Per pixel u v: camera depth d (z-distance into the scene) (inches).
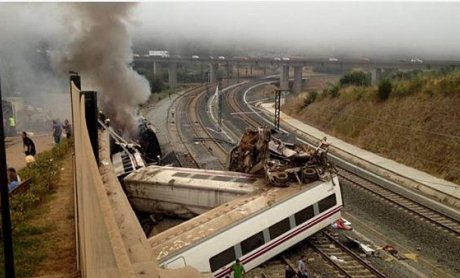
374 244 804.0
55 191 674.8
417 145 1450.5
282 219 698.8
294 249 775.7
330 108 2202.3
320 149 816.3
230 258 625.3
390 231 864.9
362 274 687.7
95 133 679.1
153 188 862.5
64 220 534.9
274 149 944.9
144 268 269.4
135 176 892.0
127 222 453.1
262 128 927.7
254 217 668.7
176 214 855.1
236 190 794.2
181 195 840.3
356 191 1129.4
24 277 375.9
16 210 552.7
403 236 840.3
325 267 712.4
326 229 866.8
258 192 756.6
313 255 757.9
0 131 260.7
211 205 813.9
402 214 959.6
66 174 783.1
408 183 1229.7
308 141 1920.5
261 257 669.9
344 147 1729.8
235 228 642.2
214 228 633.0
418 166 1376.7
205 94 3577.8
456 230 862.5
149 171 916.0
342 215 955.3
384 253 765.3
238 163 936.9
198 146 1684.3
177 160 1450.5
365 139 1737.2
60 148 971.3
